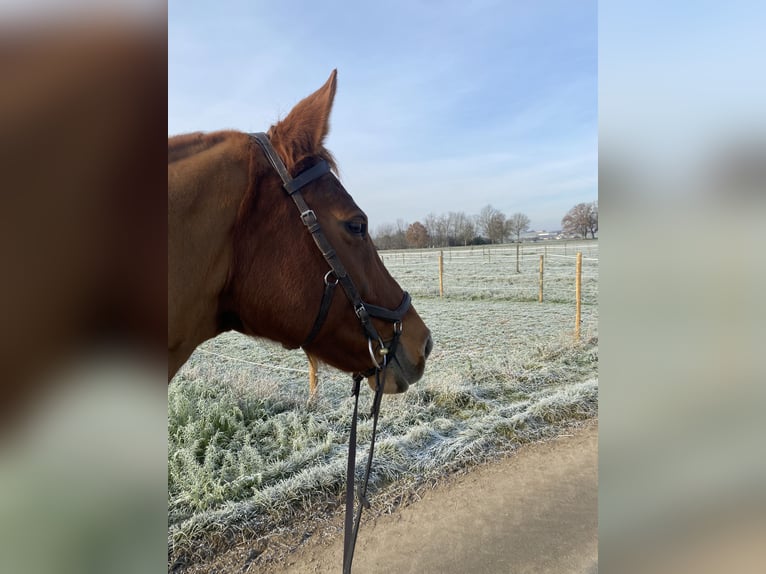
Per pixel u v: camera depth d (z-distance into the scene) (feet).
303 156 4.74
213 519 9.19
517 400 17.24
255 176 4.59
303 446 12.64
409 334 6.32
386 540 8.96
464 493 10.68
